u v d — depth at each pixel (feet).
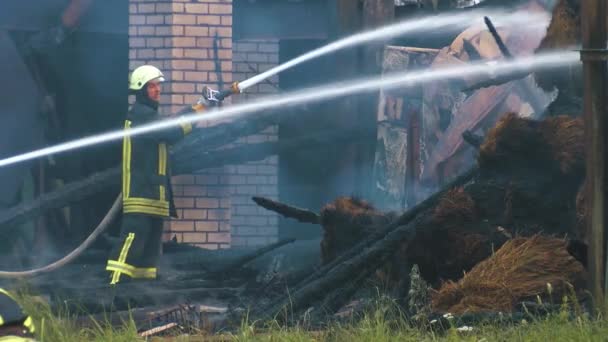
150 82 103.40
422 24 122.93
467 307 69.72
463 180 84.02
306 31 138.21
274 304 78.74
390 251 78.69
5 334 35.04
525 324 63.57
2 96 120.88
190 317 80.12
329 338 66.13
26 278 95.55
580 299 70.18
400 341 64.03
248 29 138.51
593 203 66.74
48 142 124.47
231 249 114.32
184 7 130.82
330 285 77.05
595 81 66.54
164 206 102.17
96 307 86.89
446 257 78.23
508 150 79.87
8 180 119.85
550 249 73.10
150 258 101.30
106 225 100.37
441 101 114.52
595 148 66.59
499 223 78.18
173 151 114.73
